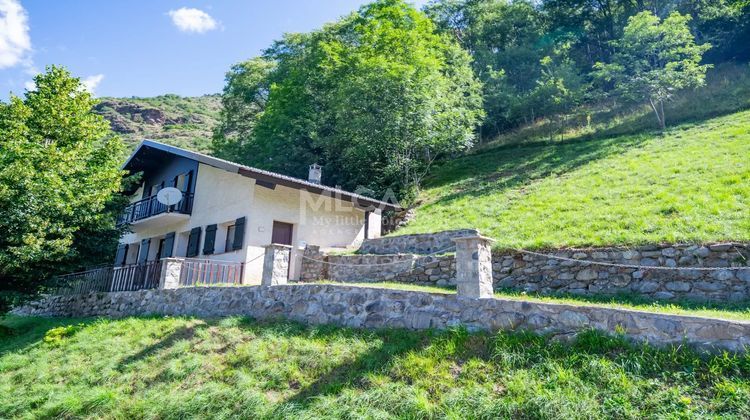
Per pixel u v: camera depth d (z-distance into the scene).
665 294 7.79
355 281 12.58
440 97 21.11
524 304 5.75
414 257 11.68
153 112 96.44
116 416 6.09
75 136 14.17
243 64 34.03
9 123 12.95
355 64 22.50
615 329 5.06
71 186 12.32
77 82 14.66
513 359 5.14
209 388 6.16
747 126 16.98
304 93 27.80
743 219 8.88
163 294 10.97
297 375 6.11
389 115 19.89
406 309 6.78
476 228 13.42
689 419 3.84
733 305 6.81
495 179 20.36
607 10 34.12
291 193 15.58
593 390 4.43
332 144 23.88
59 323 12.05
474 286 6.25
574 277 8.94
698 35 30.23
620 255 8.70
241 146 30.86
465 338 5.82
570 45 34.06
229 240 15.41
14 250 10.49
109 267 14.15
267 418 5.30
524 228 12.09
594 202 12.95
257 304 8.80
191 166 18.14
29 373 8.15
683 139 17.83
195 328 8.38
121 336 9.10
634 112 25.42
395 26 22.81
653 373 4.48
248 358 6.77
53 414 6.43
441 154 27.33
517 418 4.34
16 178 10.80
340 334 6.89
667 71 20.88
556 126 27.67
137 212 18.95
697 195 11.02
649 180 13.61
